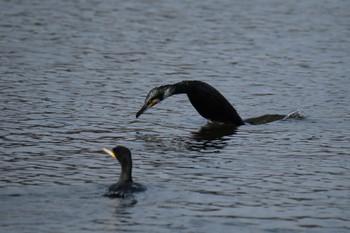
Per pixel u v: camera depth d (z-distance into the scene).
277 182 14.12
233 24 29.88
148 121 18.38
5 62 23.56
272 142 16.77
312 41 27.52
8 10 31.09
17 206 12.38
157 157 15.55
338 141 16.84
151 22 29.83
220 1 34.03
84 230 11.56
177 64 24.11
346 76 22.95
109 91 20.88
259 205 12.93
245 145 16.55
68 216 12.02
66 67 23.30
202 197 13.17
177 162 15.23
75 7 32.06
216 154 15.84
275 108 19.72
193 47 26.34
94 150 15.91
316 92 21.22
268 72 23.34
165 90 17.97
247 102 20.23
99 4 32.78
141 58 24.75
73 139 16.66
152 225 11.87
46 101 19.61
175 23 29.78
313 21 30.69
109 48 25.89
